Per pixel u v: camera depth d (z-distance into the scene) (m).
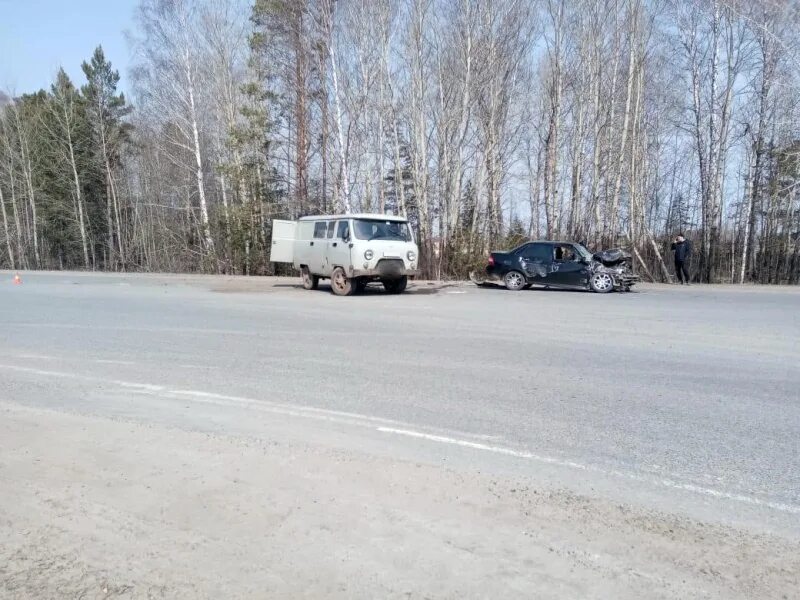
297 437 4.67
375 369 7.07
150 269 37.66
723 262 32.81
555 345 8.59
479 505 3.49
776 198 28.19
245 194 27.59
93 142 44.50
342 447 4.45
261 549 3.00
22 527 3.25
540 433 4.78
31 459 4.19
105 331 9.88
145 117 37.84
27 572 2.82
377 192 26.89
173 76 28.95
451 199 26.12
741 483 3.83
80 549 3.02
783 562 2.90
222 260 28.67
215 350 8.25
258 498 3.57
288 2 25.11
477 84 25.12
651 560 2.91
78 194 42.66
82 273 29.80
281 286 19.77
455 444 4.52
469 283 21.70
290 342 8.86
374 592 2.64
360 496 3.60
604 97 27.00
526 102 29.67
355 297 15.72
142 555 2.96
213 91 29.38
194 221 34.50
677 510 3.45
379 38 25.80
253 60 26.95
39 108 46.53
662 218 36.53
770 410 5.39
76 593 2.65
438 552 2.97
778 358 7.67
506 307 13.34
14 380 6.55
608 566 2.86
